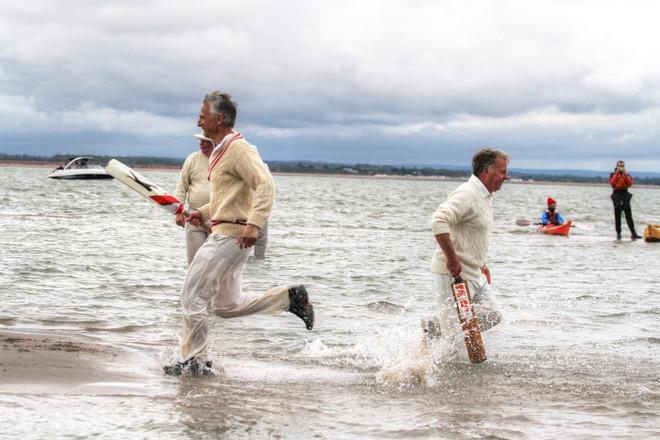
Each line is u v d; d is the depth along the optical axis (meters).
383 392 5.94
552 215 26.66
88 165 77.19
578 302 10.90
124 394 5.46
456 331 6.93
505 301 10.90
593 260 17.19
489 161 6.82
